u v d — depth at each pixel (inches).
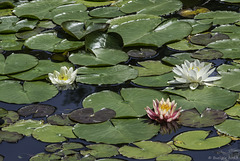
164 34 212.5
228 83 157.1
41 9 262.4
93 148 118.8
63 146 120.3
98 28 215.2
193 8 254.7
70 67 179.0
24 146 122.0
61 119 137.1
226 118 132.9
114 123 132.7
